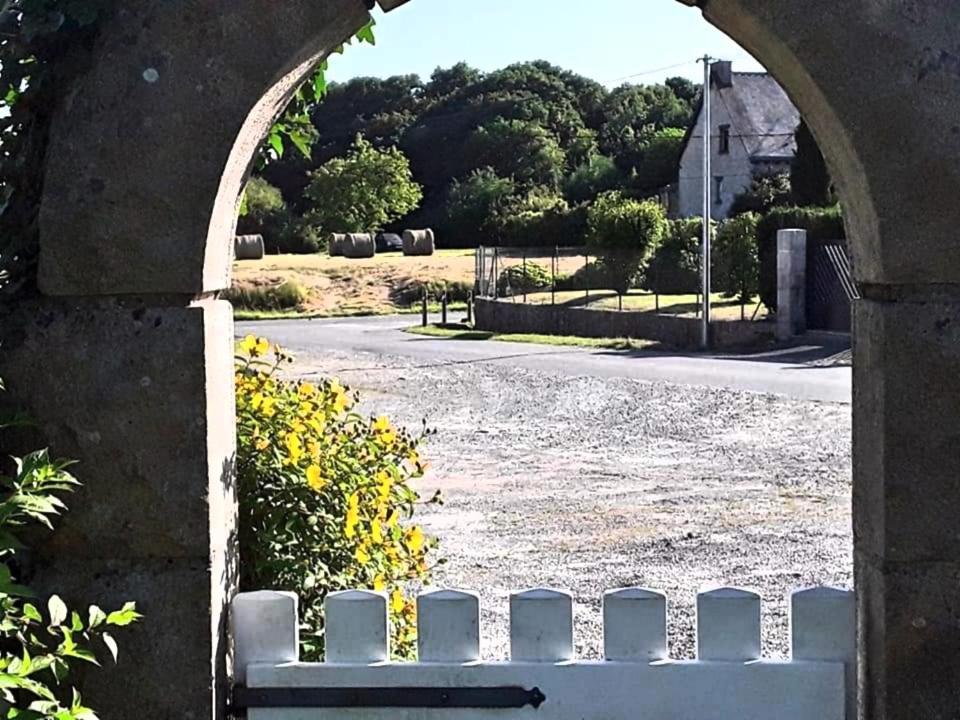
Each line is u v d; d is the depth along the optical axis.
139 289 2.71
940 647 2.68
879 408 2.69
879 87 2.62
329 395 4.25
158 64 2.68
